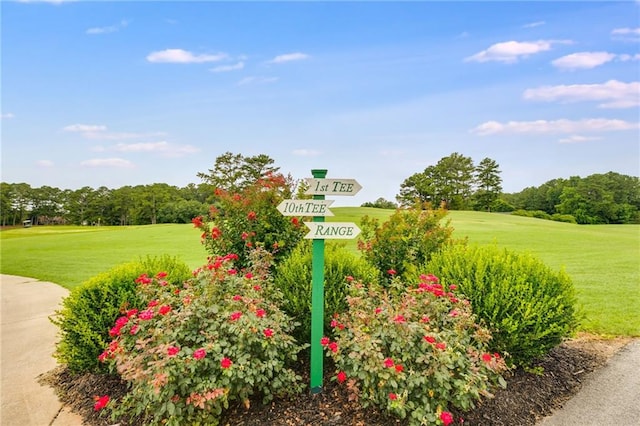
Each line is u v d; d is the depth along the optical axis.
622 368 3.72
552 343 3.51
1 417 3.07
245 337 2.74
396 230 5.34
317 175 3.29
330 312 3.56
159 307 2.86
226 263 3.72
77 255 14.84
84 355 3.51
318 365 3.08
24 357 4.50
